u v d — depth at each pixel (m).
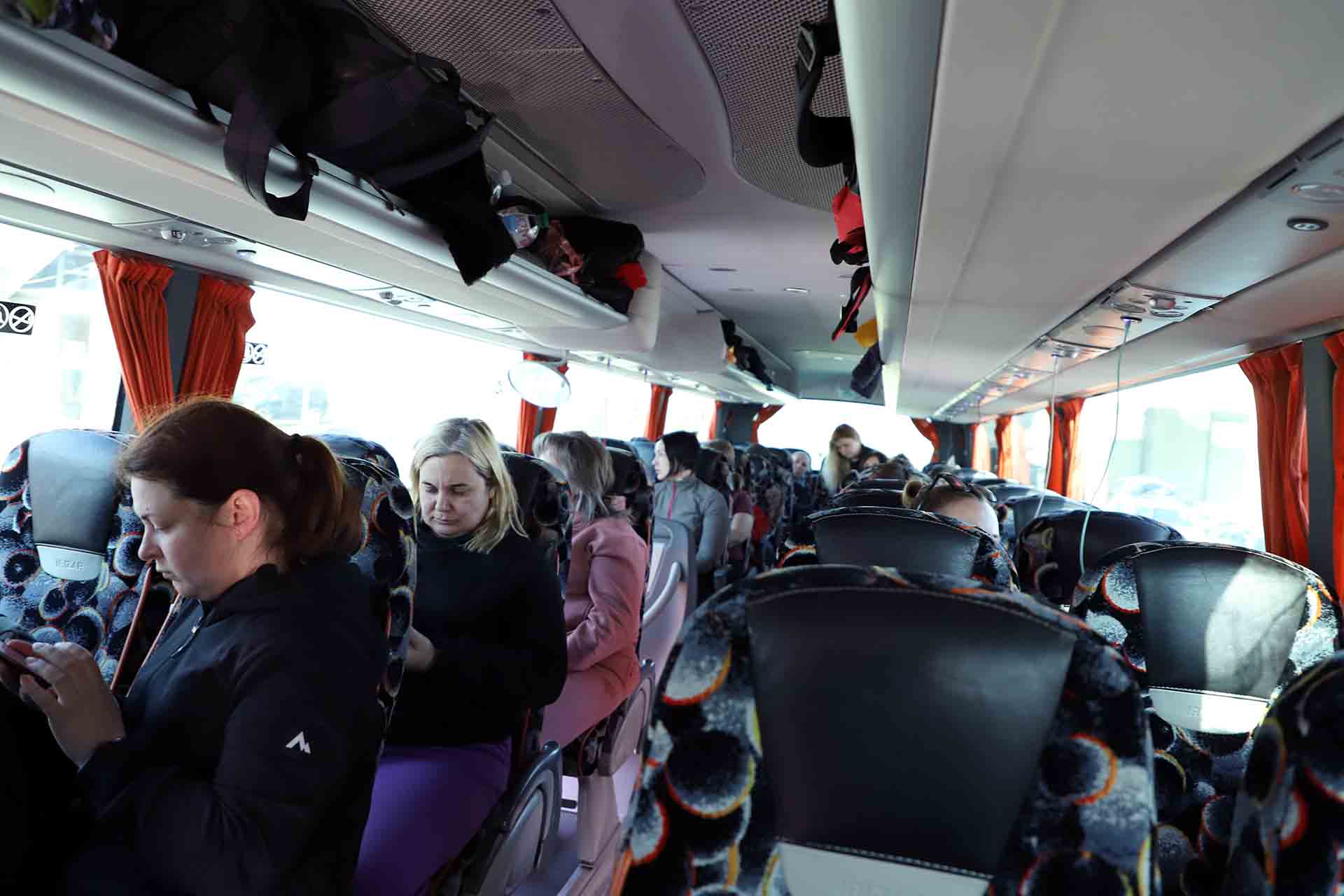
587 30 2.48
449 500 2.43
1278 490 4.12
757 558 8.02
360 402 4.66
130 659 2.17
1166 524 3.08
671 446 5.98
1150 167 1.74
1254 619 1.99
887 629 1.01
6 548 2.23
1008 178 1.84
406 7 2.40
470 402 5.86
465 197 2.95
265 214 2.62
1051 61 1.27
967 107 1.46
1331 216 1.92
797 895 1.03
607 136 3.40
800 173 3.73
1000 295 3.15
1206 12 1.11
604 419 9.15
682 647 1.07
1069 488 7.26
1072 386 6.21
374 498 1.79
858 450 8.18
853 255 3.47
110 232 2.97
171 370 3.42
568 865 3.05
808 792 1.03
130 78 1.78
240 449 1.44
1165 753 2.05
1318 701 0.96
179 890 1.35
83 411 3.20
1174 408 5.27
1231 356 4.35
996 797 0.99
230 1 1.93
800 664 1.03
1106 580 2.11
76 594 2.22
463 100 2.84
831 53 2.13
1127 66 1.28
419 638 2.21
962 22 1.16
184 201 2.54
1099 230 2.23
